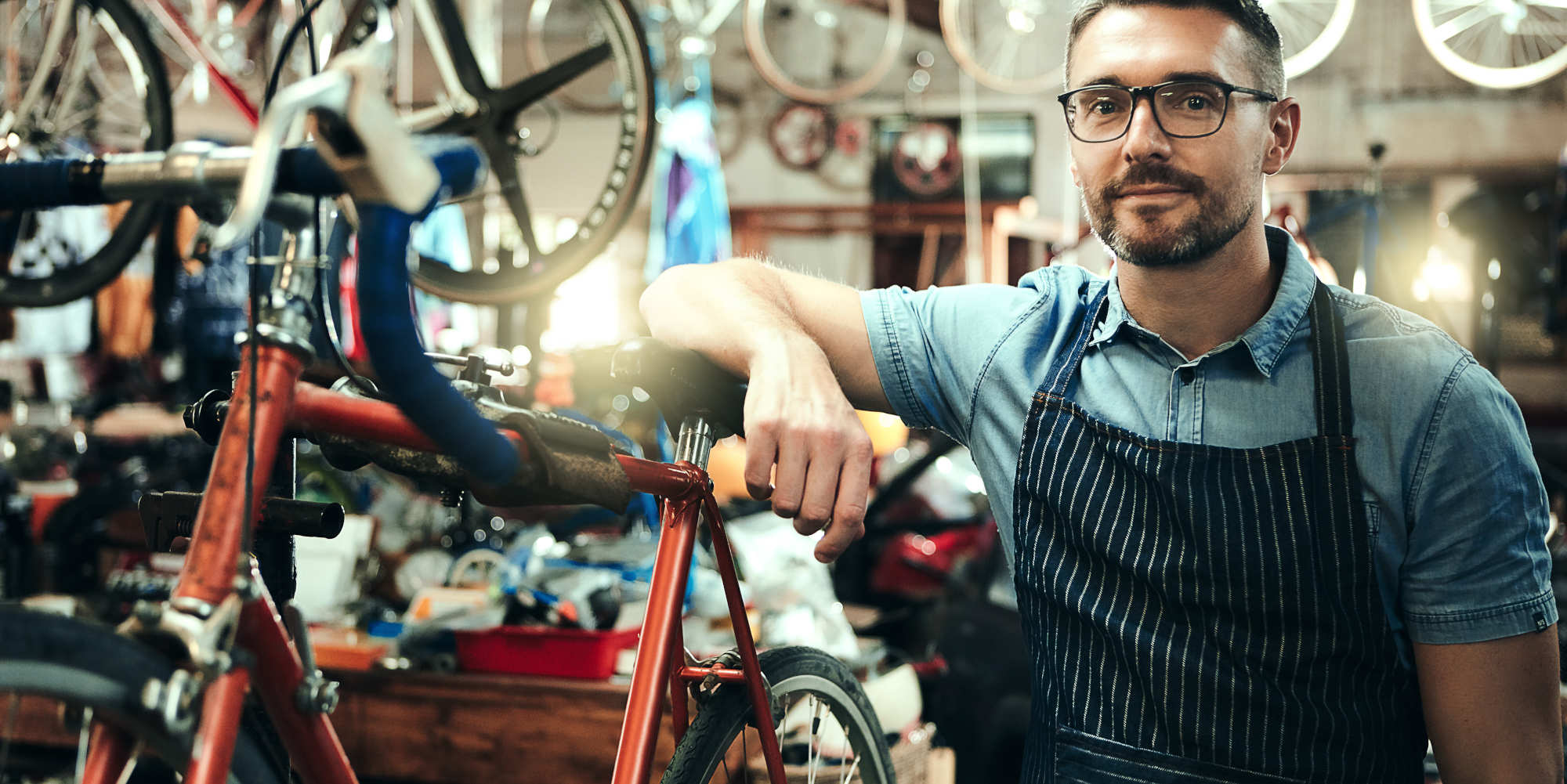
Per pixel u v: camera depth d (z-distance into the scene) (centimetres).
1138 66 117
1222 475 120
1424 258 607
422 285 277
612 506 106
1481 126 1023
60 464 386
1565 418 834
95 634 74
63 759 207
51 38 309
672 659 135
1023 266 948
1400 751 121
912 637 316
